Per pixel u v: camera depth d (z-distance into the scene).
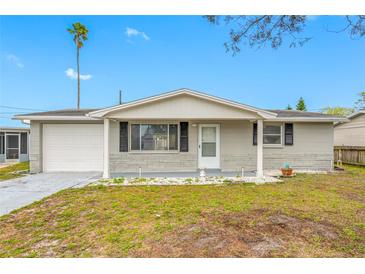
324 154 10.89
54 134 10.38
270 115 8.66
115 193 6.26
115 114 8.50
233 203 5.19
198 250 3.11
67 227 3.91
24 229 3.84
